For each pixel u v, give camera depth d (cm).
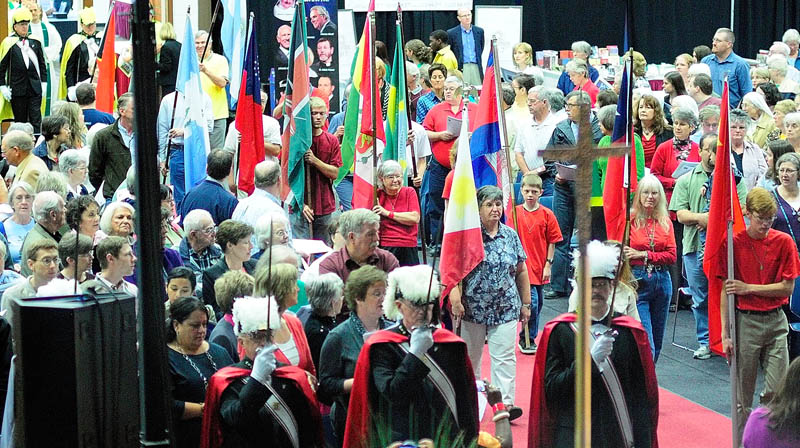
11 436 566
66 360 422
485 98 1231
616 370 758
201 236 1046
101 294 449
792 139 1418
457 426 702
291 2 1817
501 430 745
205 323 750
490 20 2509
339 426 775
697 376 1279
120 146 1477
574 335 759
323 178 1419
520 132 1667
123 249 884
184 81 1434
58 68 2319
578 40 2884
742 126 1428
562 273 1662
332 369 760
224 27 1970
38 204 1049
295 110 1365
